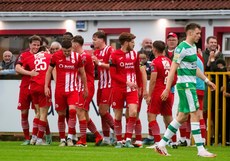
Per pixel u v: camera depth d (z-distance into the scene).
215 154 31.92
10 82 42.53
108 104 37.69
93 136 41.69
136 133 36.88
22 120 38.59
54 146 36.47
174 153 32.44
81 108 36.88
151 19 56.66
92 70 37.41
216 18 54.69
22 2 62.34
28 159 29.11
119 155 30.94
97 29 58.44
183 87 30.33
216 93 39.72
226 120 39.84
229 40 54.91
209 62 40.69
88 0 60.12
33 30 60.47
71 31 59.16
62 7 60.31
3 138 42.69
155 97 35.97
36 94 37.59
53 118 41.69
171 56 39.47
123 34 35.81
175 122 30.59
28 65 37.84
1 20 61.25
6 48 61.34
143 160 28.88
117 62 35.84
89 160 28.80
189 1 56.69
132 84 35.69
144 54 40.88
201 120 37.56
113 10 58.12
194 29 30.19
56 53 36.50
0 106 42.72
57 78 36.69
